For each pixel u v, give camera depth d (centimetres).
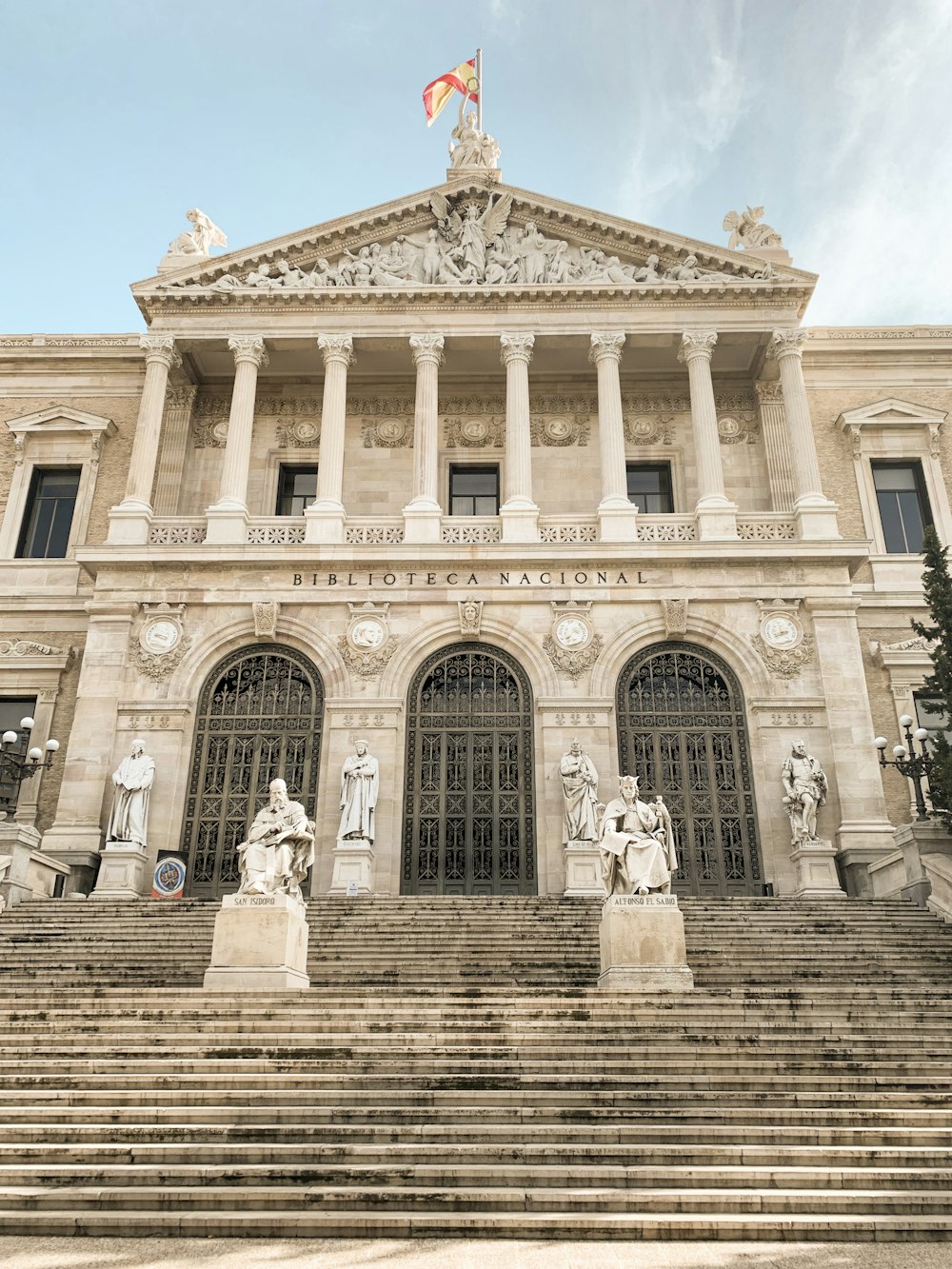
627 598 2903
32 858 2373
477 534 3012
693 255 3238
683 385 3425
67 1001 1484
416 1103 1130
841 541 2900
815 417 3425
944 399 3441
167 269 3338
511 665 2895
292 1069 1228
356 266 3256
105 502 3353
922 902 2225
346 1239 898
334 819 2691
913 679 3095
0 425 3469
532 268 3244
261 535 3019
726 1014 1419
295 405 3425
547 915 2200
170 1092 1146
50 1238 898
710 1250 866
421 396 3100
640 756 2811
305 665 2900
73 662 3130
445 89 3622
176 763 2756
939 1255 854
